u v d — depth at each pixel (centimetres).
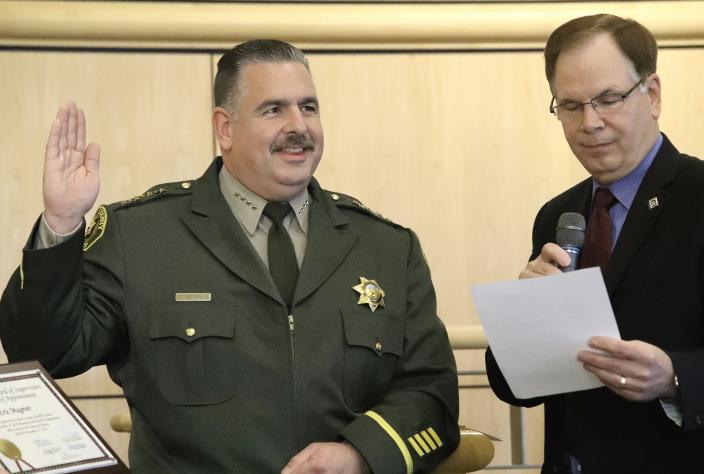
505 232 554
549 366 235
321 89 549
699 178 250
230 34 536
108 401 521
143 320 254
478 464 268
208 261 261
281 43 280
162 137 539
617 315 249
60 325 242
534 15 549
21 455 203
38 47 532
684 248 244
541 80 557
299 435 250
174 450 249
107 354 260
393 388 269
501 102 556
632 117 252
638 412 247
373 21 543
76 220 242
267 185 269
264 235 270
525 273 240
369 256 274
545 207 289
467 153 554
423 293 278
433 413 260
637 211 253
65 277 241
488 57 556
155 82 540
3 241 524
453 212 553
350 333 259
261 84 269
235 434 246
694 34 550
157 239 263
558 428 267
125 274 257
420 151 553
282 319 256
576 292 224
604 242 259
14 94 530
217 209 269
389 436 248
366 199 550
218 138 279
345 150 550
